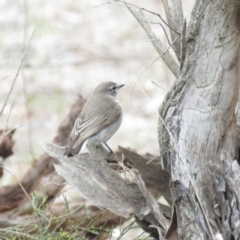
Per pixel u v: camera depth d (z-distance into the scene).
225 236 7.81
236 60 8.37
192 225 8.03
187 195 8.12
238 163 8.32
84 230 9.73
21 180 11.62
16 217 11.48
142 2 27.08
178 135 8.35
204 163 8.23
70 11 27.38
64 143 12.38
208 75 8.41
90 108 11.95
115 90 12.62
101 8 27.80
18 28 25.84
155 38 9.40
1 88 21.86
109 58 24.67
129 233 14.34
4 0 26.97
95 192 8.75
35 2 27.27
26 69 22.62
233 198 7.82
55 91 22.08
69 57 24.78
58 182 11.66
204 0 8.37
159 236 8.35
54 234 9.77
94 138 11.73
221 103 8.36
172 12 9.50
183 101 8.45
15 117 20.20
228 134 8.30
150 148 19.59
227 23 8.32
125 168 9.00
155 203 8.52
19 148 17.78
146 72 23.25
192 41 8.45
